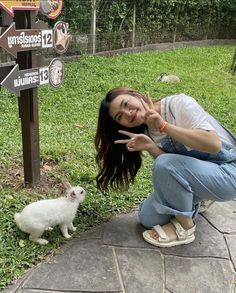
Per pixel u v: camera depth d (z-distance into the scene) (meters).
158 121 1.09
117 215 1.38
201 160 1.18
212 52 5.43
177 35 5.89
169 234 1.23
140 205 1.35
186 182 1.15
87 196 1.46
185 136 1.08
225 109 2.70
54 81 1.53
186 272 1.13
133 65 4.06
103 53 4.53
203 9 6.20
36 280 1.06
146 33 5.27
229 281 1.11
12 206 1.36
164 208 1.20
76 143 1.96
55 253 1.16
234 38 6.90
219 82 3.63
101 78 3.40
